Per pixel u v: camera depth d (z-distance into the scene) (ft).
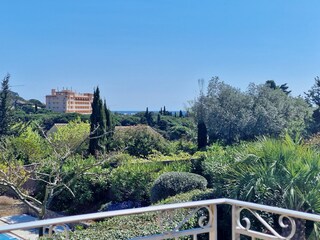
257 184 19.52
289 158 20.35
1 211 43.01
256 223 18.75
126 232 16.17
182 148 65.77
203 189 28.04
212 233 10.66
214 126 71.67
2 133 72.28
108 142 59.36
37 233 30.22
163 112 119.14
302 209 18.79
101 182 43.42
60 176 32.60
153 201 30.99
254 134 68.85
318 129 70.08
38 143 54.90
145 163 46.60
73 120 85.81
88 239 15.51
